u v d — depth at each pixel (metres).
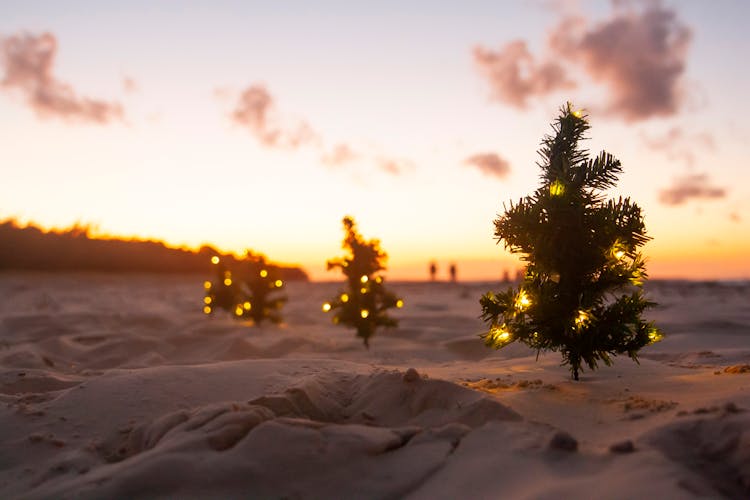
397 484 3.71
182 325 19.66
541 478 3.51
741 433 3.76
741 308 22.23
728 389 5.22
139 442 4.58
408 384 5.44
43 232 99.12
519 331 6.29
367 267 14.77
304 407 5.14
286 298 19.45
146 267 102.25
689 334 14.26
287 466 3.85
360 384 5.78
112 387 5.79
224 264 23.75
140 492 3.59
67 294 41.84
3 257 86.00
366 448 4.09
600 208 6.01
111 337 15.64
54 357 12.49
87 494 3.58
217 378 6.20
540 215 6.05
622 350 6.19
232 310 22.84
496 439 4.14
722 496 3.24
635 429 4.26
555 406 5.09
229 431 4.19
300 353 13.65
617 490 3.22
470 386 6.17
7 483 4.07
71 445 4.64
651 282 62.72
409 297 42.38
